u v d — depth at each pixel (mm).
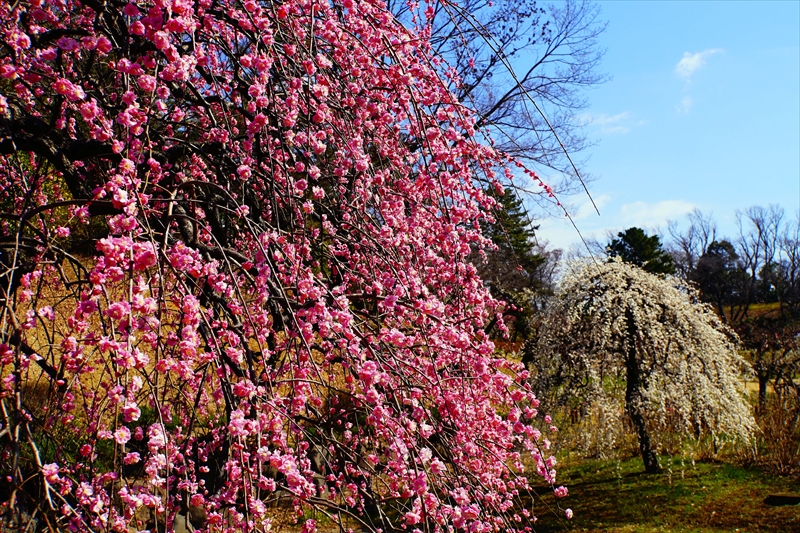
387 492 3586
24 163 3859
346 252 3443
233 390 1985
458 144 2807
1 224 3387
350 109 3039
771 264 40531
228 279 2973
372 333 2639
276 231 2545
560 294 8859
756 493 7691
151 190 2662
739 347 8695
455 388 2799
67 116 2900
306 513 3992
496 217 3652
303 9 2697
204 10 2318
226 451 3068
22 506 1518
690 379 8016
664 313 8273
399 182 3416
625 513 7340
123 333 1632
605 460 9766
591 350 8328
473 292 3121
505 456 3297
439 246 3096
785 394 9766
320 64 2510
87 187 3154
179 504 2625
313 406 2809
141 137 2521
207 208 3566
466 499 1988
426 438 2303
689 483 8195
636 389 8234
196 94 2732
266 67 2299
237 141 3236
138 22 1943
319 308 2141
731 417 7953
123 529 1623
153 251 1702
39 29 2846
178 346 2191
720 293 39000
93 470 2002
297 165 2551
